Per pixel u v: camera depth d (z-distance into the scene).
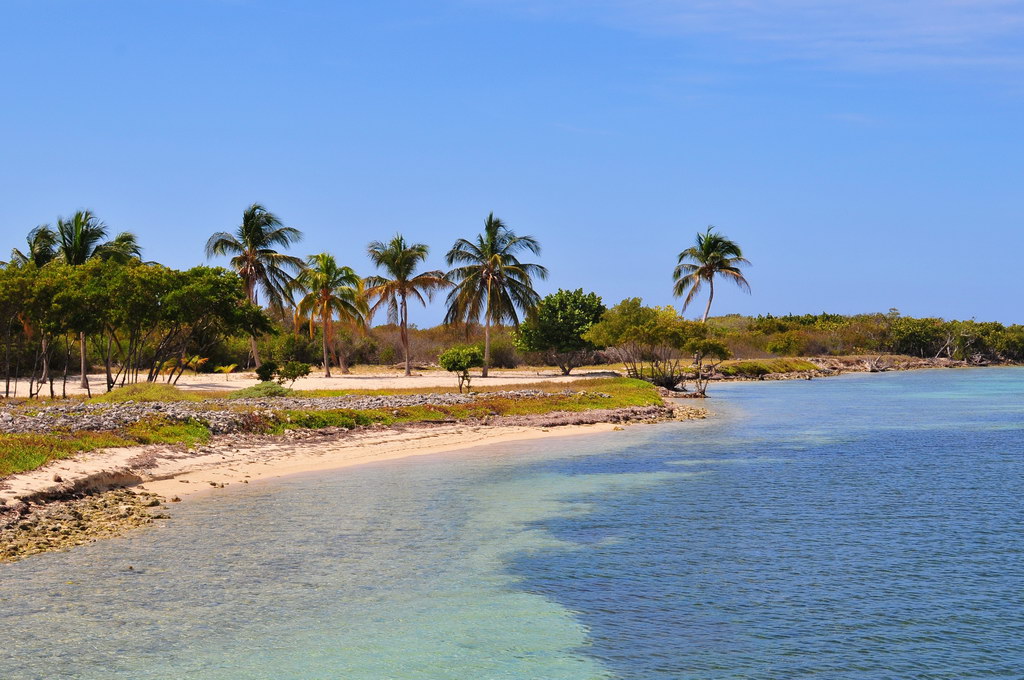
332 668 10.41
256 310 53.44
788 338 119.50
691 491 22.58
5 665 10.35
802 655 10.87
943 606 12.69
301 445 30.02
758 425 41.72
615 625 12.02
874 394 68.62
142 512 18.80
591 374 77.25
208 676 10.12
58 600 12.77
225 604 12.73
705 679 10.12
